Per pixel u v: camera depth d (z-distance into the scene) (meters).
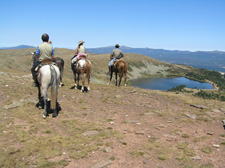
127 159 5.49
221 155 5.63
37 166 5.08
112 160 5.43
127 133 7.36
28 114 9.08
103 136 7.03
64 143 6.34
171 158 5.50
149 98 13.79
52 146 6.14
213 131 7.70
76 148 6.05
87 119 8.89
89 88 15.05
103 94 14.26
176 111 10.70
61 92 14.02
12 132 7.08
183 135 7.10
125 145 6.36
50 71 8.34
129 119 9.01
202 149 5.98
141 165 5.18
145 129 7.79
